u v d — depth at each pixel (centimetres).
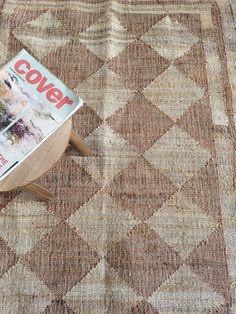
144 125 155
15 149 118
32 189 133
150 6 174
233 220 142
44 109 121
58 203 143
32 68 125
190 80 162
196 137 153
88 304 131
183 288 133
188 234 140
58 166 148
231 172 148
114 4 174
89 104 157
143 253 137
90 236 139
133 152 151
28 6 174
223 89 161
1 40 168
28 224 141
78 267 135
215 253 138
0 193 144
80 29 170
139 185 146
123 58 165
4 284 133
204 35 169
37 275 134
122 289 133
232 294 133
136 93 160
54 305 131
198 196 145
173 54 166
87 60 165
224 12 173
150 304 131
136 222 141
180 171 148
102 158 150
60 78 161
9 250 137
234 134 154
